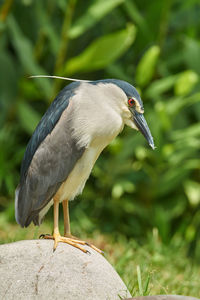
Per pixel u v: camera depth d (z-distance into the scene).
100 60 11.60
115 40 11.30
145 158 13.15
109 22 14.15
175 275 9.78
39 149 7.20
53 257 6.23
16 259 6.19
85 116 7.04
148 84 13.61
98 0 12.08
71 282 6.01
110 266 6.49
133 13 12.59
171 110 12.46
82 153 7.08
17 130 13.76
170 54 13.71
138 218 12.98
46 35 13.12
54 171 7.12
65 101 7.18
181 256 11.13
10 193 12.29
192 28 13.59
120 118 7.29
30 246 6.37
